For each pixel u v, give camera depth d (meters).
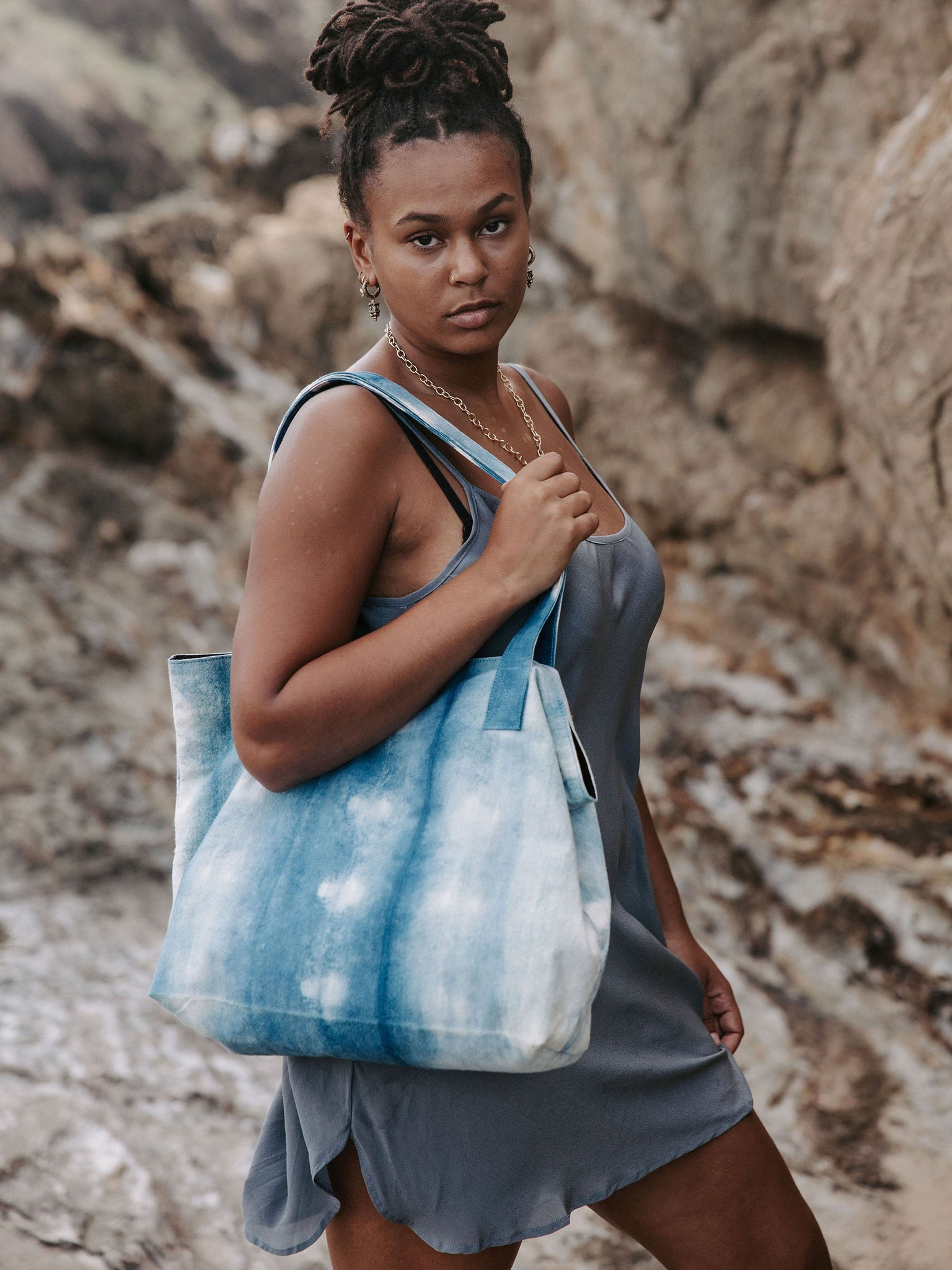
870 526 3.34
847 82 3.02
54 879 2.84
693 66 3.25
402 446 1.19
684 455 3.74
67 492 4.32
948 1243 1.96
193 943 1.17
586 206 4.03
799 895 2.77
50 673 3.51
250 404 4.80
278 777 1.15
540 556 1.14
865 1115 2.26
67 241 5.01
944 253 2.50
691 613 3.73
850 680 3.42
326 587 1.13
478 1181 1.21
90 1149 2.00
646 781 3.18
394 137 1.17
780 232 3.28
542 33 4.35
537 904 1.08
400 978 1.09
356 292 4.87
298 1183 1.29
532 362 4.19
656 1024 1.32
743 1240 1.34
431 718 1.17
